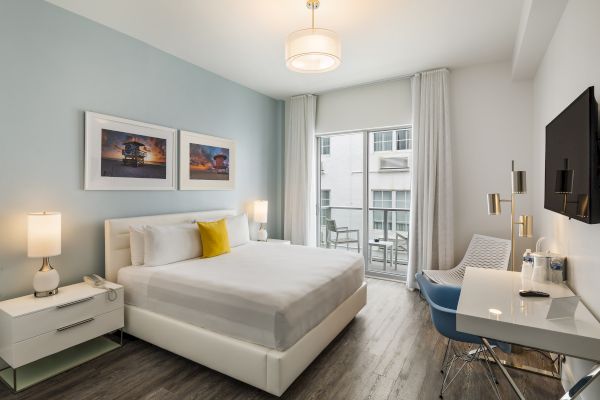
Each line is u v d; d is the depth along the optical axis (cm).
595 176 144
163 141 344
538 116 316
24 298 228
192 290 231
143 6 260
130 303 269
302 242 493
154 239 285
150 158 331
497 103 364
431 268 387
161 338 241
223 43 326
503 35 303
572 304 150
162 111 344
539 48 273
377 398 195
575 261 194
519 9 260
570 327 141
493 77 365
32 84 246
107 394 199
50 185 258
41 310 209
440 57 353
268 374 189
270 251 350
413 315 323
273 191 522
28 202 245
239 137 450
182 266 283
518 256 354
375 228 493
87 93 280
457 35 304
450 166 377
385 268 484
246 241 402
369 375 219
